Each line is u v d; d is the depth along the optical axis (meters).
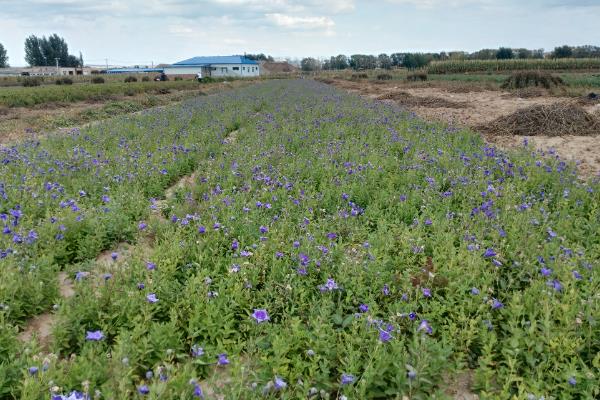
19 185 7.17
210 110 18.28
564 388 3.34
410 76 50.00
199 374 3.60
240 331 4.11
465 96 28.06
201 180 8.19
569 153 11.41
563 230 5.93
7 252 4.73
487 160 9.02
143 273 4.68
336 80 58.41
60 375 3.17
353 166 8.66
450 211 6.80
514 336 3.69
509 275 4.79
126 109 24.06
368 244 5.18
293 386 3.40
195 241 5.47
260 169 8.45
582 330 3.89
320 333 3.75
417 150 9.83
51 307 4.48
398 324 3.94
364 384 3.21
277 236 5.66
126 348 3.39
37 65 134.88
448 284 4.61
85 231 5.81
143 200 7.14
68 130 14.97
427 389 3.40
